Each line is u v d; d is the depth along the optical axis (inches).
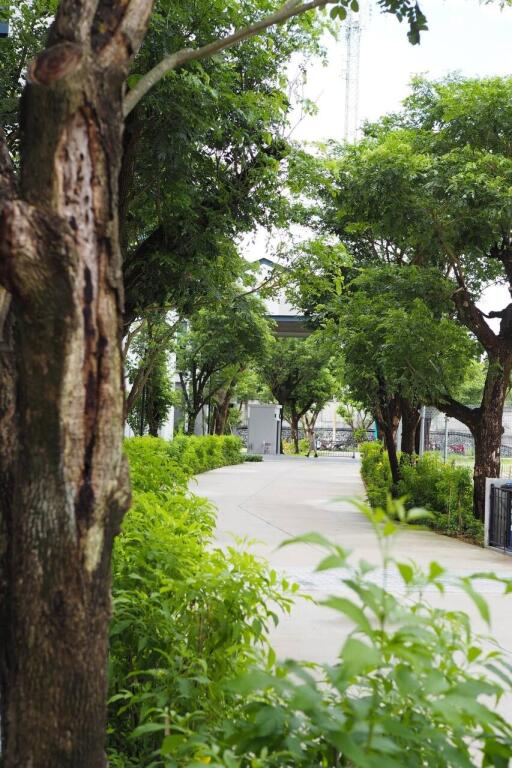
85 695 88.2
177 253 458.9
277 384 2269.9
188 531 187.0
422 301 633.6
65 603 87.1
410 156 610.2
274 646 259.0
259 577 146.5
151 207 493.0
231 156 475.8
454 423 2456.9
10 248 82.7
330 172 551.2
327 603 60.6
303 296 639.1
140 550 160.6
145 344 912.9
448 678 88.2
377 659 57.5
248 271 684.7
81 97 85.6
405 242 720.3
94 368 87.7
